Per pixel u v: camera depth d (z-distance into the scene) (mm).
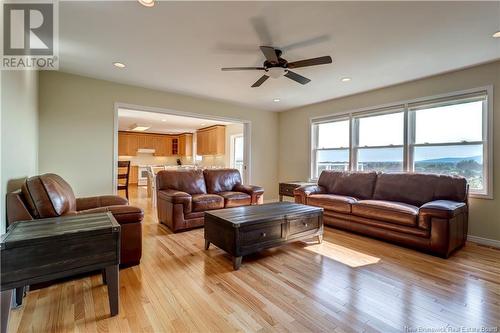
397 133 4066
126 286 2047
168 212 3695
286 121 6055
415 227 2850
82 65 3250
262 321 1604
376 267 2434
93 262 1584
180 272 2314
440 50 2770
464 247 3010
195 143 10117
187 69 3369
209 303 1807
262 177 5969
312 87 4141
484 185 3176
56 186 2100
